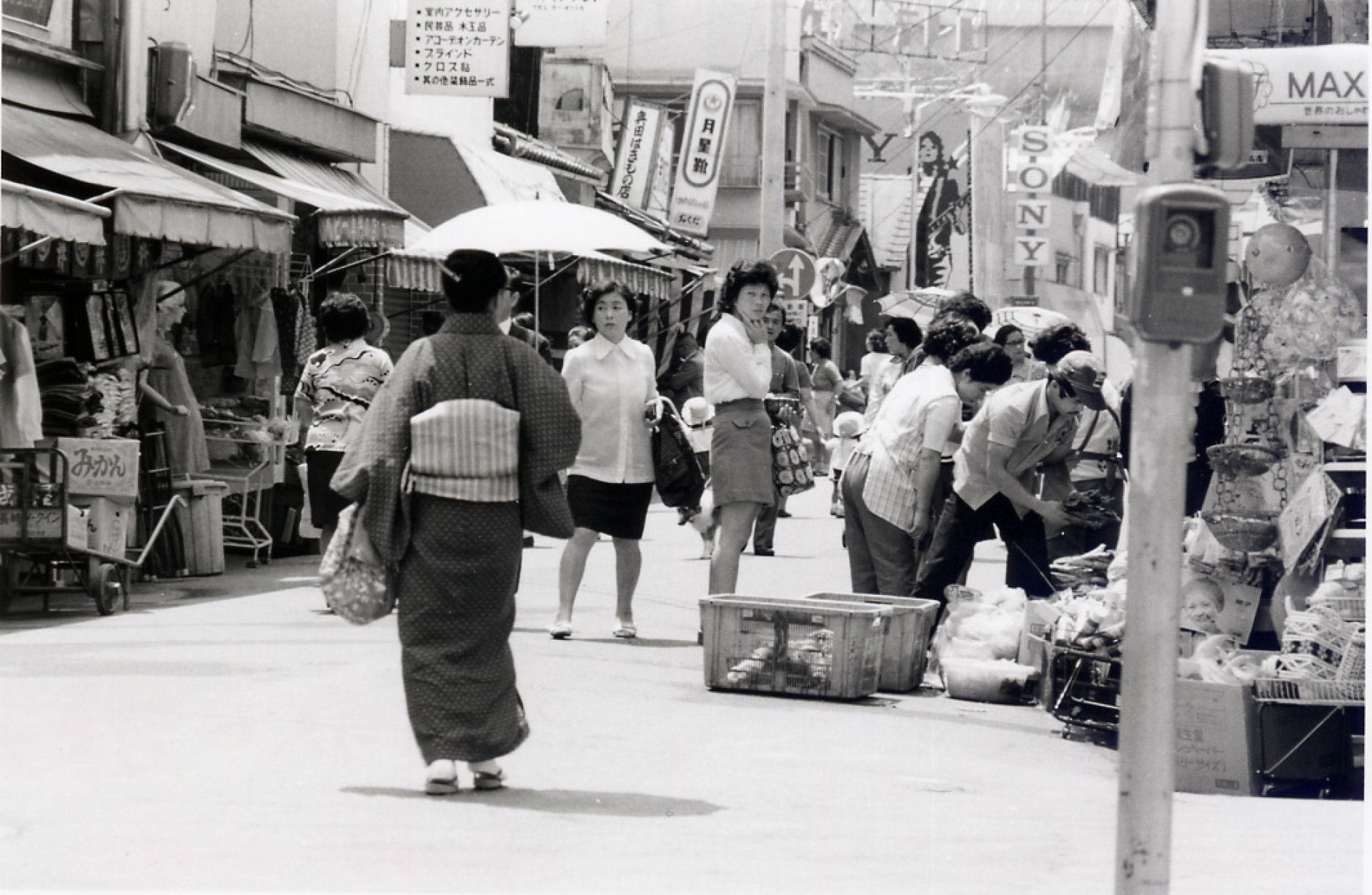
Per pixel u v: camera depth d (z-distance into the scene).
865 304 81.56
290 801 8.95
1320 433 11.85
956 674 13.20
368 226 23.88
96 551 16.31
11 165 18.23
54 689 11.92
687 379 30.20
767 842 8.45
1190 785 10.80
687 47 67.38
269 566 21.20
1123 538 14.78
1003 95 83.94
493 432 9.05
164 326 21.25
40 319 18.66
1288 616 11.57
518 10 32.22
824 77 71.38
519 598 18.12
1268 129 14.64
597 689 12.70
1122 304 6.24
